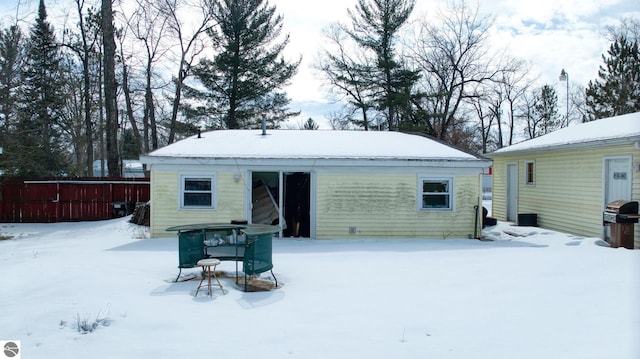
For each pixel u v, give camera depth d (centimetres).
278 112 3145
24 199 1931
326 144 1455
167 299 644
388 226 1330
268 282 757
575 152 1402
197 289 680
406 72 3041
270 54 3059
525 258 938
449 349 459
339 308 611
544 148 1459
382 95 3139
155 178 1311
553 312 568
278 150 1362
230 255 797
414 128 3069
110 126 1986
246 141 1491
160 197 1314
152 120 2802
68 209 1938
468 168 1341
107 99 1978
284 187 1494
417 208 1332
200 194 1322
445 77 3391
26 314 559
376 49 3120
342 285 739
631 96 2873
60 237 1468
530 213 1644
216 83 2989
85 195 1942
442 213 1340
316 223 1317
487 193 3900
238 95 2992
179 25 2820
